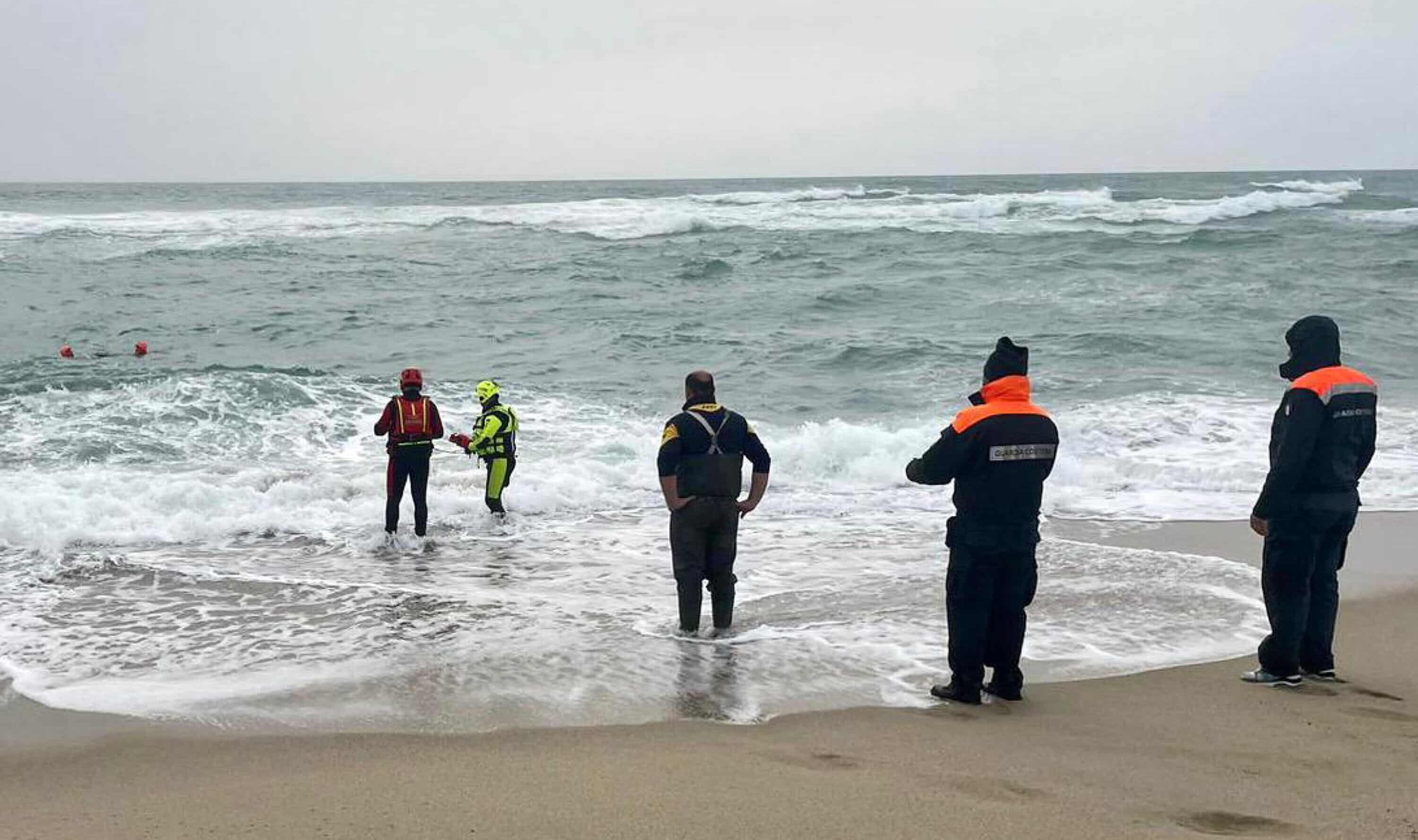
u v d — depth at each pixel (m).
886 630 7.11
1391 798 4.30
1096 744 5.05
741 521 10.24
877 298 26.25
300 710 5.64
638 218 44.06
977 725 5.35
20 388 15.02
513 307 25.72
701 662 6.46
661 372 17.98
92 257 33.44
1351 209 49.84
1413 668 6.25
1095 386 16.20
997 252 34.25
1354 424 5.66
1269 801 4.28
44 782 4.70
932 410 15.09
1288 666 5.91
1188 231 40.03
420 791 4.43
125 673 6.32
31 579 8.30
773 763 4.79
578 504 10.85
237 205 67.88
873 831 3.95
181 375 15.91
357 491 10.93
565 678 6.16
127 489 10.36
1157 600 7.71
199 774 4.76
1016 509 5.53
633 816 4.11
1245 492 11.25
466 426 14.15
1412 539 9.36
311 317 24.02
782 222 43.41
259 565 8.79
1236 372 17.23
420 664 6.44
